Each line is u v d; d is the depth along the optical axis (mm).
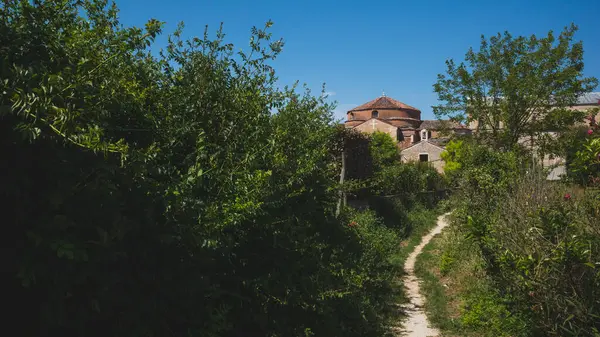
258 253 3254
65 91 1927
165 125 3039
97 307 1931
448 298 7895
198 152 2994
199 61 3520
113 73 2646
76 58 2252
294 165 3971
